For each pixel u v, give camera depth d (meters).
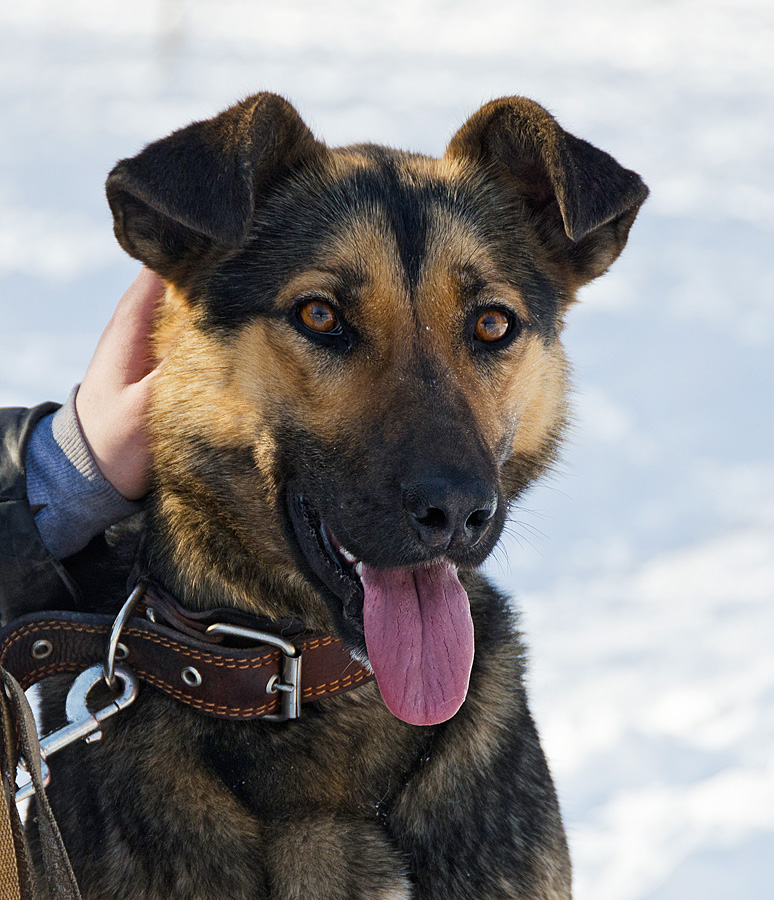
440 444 3.09
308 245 3.38
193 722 3.27
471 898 3.27
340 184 3.50
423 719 3.10
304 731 3.31
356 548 3.14
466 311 3.43
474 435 3.17
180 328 3.47
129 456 3.44
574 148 3.51
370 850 3.22
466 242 3.49
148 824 3.18
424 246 3.41
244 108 3.32
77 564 3.58
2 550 3.27
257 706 3.24
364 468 3.15
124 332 3.50
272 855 3.19
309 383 3.28
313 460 3.26
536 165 3.77
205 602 3.39
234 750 3.26
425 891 3.27
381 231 3.38
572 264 3.94
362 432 3.20
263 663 3.23
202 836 3.17
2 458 3.34
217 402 3.36
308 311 3.31
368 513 3.12
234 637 3.35
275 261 3.39
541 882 3.38
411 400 3.19
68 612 3.17
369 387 3.25
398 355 3.27
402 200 3.49
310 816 3.24
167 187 3.13
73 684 3.18
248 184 3.12
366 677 3.34
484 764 3.42
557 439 3.84
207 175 3.14
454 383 3.27
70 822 3.25
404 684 3.13
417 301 3.34
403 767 3.39
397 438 3.12
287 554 3.38
